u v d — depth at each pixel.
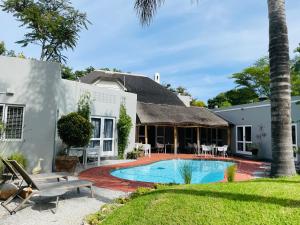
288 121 8.27
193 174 16.84
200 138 30.22
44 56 21.89
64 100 15.88
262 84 42.88
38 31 21.23
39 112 13.13
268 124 22.12
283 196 5.70
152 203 6.18
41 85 13.27
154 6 10.59
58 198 7.74
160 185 9.11
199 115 26.94
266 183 7.09
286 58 8.40
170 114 25.70
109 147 19.44
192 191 6.58
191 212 5.26
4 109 12.23
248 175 13.38
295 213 4.76
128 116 20.73
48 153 13.28
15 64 12.60
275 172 8.27
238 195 5.91
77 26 22.39
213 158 21.45
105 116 19.00
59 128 14.07
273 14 8.60
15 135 12.47
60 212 7.04
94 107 18.08
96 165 16.25
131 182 11.14
